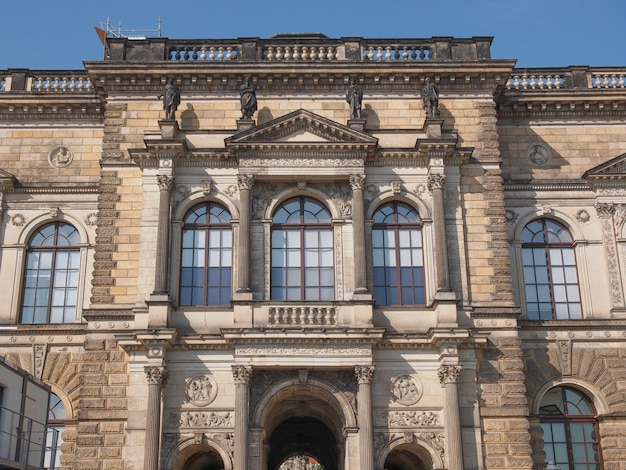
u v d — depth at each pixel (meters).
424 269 37.84
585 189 41.38
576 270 40.66
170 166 37.78
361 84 40.28
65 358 38.59
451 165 38.75
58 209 41.06
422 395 35.34
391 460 39.53
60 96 41.81
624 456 37.50
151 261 37.03
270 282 37.38
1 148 41.88
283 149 38.00
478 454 34.62
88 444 34.69
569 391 39.00
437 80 40.19
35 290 40.31
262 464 35.38
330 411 39.09
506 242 37.94
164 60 40.12
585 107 42.38
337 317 35.66
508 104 41.97
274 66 39.62
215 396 35.12
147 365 34.66
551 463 31.20
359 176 37.84
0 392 29.80
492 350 36.16
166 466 34.31
